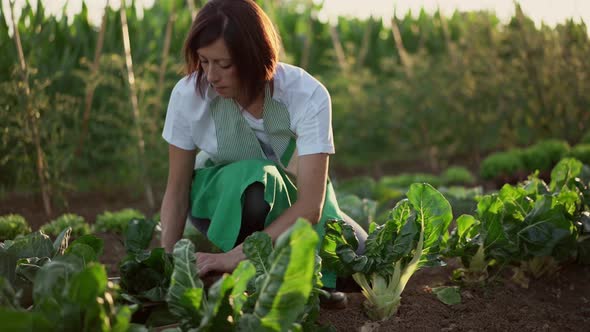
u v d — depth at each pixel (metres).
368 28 7.18
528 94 6.60
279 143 2.50
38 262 2.21
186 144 2.57
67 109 4.72
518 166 5.61
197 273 1.90
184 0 6.88
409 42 8.12
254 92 2.24
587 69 6.31
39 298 1.75
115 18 5.64
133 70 5.36
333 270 2.40
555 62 6.42
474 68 6.72
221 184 2.43
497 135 6.71
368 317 2.49
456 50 6.98
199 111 2.47
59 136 4.91
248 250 2.13
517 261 2.98
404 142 7.07
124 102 5.04
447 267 3.12
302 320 1.99
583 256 2.98
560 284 2.98
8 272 2.17
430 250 2.46
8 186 4.72
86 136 5.27
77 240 2.24
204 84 2.40
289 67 2.43
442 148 6.89
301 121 2.37
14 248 2.32
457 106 6.69
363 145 6.98
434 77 6.84
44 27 5.04
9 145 4.46
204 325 1.73
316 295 2.06
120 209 4.67
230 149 2.53
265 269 2.10
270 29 2.21
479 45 6.78
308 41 6.86
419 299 2.69
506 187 2.83
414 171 6.94
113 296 1.81
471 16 7.07
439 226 2.42
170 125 2.55
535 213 2.72
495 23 7.83
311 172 2.34
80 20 5.68
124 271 2.23
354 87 6.73
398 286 2.45
